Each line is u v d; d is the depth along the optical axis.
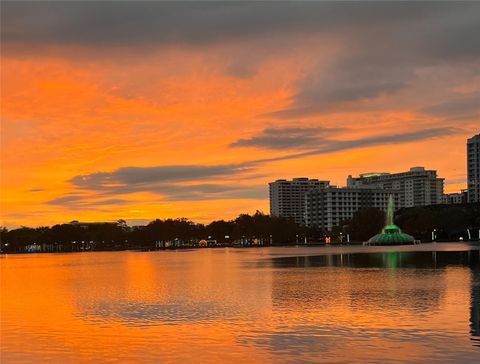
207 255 165.38
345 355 26.50
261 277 67.94
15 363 26.53
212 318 36.91
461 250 136.12
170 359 26.58
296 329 32.59
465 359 25.36
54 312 41.53
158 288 57.47
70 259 168.75
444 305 40.00
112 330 33.62
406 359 25.58
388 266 81.75
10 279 77.19
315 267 84.25
